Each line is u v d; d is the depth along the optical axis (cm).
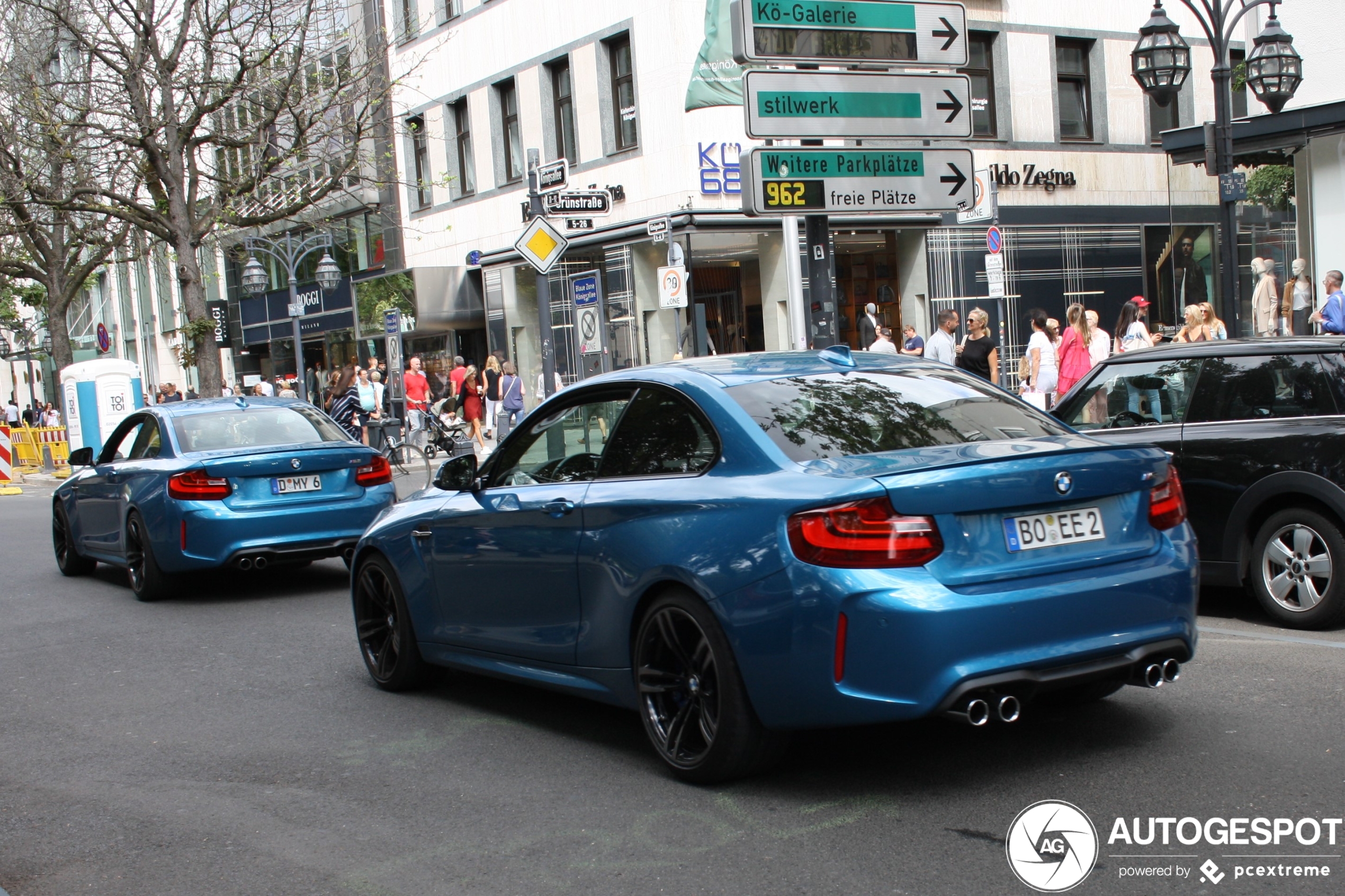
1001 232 2847
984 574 441
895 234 2759
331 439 1108
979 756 509
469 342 3303
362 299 3434
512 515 581
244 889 421
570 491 553
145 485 1050
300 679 741
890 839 426
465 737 595
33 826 502
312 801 512
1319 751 491
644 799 485
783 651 446
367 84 2350
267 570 1236
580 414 573
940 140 1257
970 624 429
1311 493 697
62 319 3225
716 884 398
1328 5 1744
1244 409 735
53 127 2170
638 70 2647
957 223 2759
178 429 1083
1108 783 468
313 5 2244
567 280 2884
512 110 3103
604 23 2730
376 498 1062
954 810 450
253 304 4234
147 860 455
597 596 531
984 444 485
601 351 1638
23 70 2222
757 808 465
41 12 2222
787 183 1101
